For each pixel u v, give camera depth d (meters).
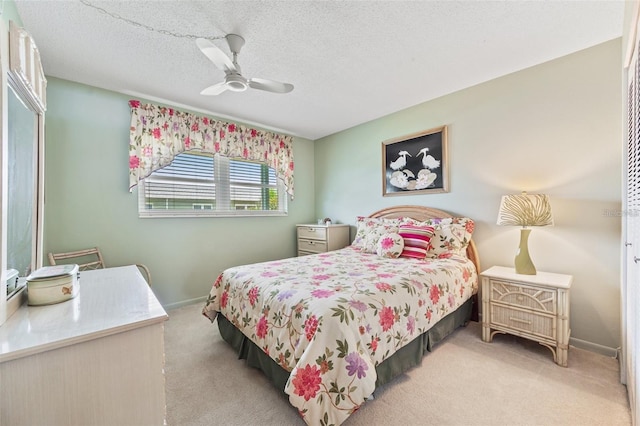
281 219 4.16
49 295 1.08
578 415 1.40
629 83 1.51
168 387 1.67
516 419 1.38
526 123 2.37
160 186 3.03
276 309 1.61
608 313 1.99
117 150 2.71
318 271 2.13
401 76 2.48
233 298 2.04
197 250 3.28
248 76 2.45
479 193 2.68
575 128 2.13
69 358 0.82
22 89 1.24
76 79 2.45
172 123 3.00
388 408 1.46
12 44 1.03
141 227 2.87
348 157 4.04
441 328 2.12
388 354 1.53
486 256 2.63
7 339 0.80
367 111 3.35
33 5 1.56
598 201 2.04
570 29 1.84
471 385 1.65
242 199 3.75
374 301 1.55
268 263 2.46
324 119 3.62
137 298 1.17
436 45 2.01
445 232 2.65
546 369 1.81
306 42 1.96
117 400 0.90
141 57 2.12
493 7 1.63
